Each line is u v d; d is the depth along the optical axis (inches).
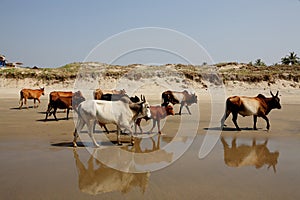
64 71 1644.9
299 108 780.6
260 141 365.7
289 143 353.4
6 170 244.7
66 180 221.5
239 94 1330.0
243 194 193.6
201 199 185.0
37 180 220.7
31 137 383.9
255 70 1903.3
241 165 262.5
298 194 193.8
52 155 294.2
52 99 530.6
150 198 187.2
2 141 357.7
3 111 676.7
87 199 185.8
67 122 515.5
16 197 188.5
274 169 249.9
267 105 444.1
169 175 234.1
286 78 1633.9
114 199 185.6
